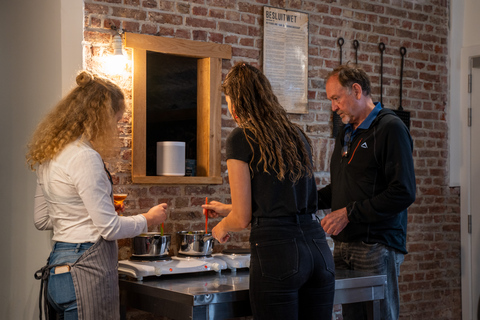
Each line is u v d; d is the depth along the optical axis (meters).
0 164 3.14
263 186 2.00
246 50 3.33
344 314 2.96
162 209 2.34
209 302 2.09
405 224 2.80
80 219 2.02
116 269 2.11
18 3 3.10
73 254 2.00
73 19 2.78
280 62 3.43
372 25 3.81
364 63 3.78
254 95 2.08
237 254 2.85
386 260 2.71
